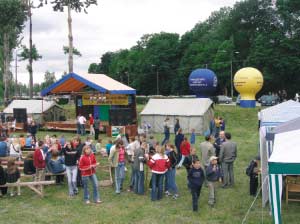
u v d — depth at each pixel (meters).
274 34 68.44
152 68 95.25
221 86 81.50
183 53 95.81
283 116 17.77
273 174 9.26
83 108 36.94
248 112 39.94
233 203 13.20
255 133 32.44
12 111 38.47
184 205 13.15
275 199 9.53
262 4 81.19
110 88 31.27
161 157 13.67
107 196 14.41
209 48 86.38
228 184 15.27
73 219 11.95
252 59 68.50
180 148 18.64
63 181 16.39
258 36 69.31
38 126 36.72
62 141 19.02
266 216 11.80
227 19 88.94
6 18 53.75
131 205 13.28
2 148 17.08
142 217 12.03
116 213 12.45
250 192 14.06
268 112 18.36
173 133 32.41
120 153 14.70
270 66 67.25
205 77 45.56
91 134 32.59
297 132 9.92
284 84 69.69
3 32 58.56
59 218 12.06
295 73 67.81
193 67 86.38
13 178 14.30
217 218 11.79
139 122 39.16
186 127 32.00
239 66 77.06
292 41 67.56
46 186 15.93
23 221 11.87
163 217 11.98
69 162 14.38
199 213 12.26
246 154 22.64
